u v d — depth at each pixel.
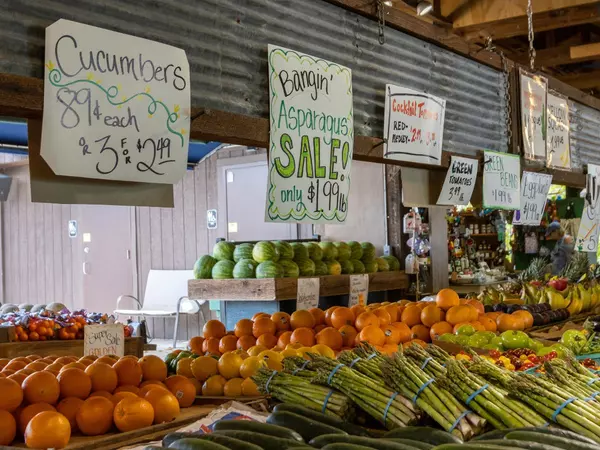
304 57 3.11
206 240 9.67
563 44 8.72
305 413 2.29
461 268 7.67
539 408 2.21
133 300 10.37
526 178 5.18
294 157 3.04
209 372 2.95
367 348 2.67
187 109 2.47
